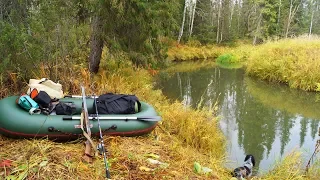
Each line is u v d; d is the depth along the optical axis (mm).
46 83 4371
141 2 6598
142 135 4133
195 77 12461
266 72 11781
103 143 3410
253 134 5984
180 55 19375
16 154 3215
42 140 3496
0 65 4539
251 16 30797
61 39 5750
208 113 5938
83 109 3736
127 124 3900
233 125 6488
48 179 2830
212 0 26203
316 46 11797
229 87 10531
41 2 5270
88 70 6641
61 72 5730
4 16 5328
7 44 4625
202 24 24641
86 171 3055
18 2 5273
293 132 6141
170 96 8773
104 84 6281
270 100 8766
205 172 3551
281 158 4719
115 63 7867
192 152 4363
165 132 4766
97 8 6547
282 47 12289
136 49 7391
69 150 3412
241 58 19281
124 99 4211
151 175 3188
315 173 4191
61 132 3561
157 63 8242
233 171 4129
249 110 7699
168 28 7871
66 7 5898
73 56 7027
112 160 3316
